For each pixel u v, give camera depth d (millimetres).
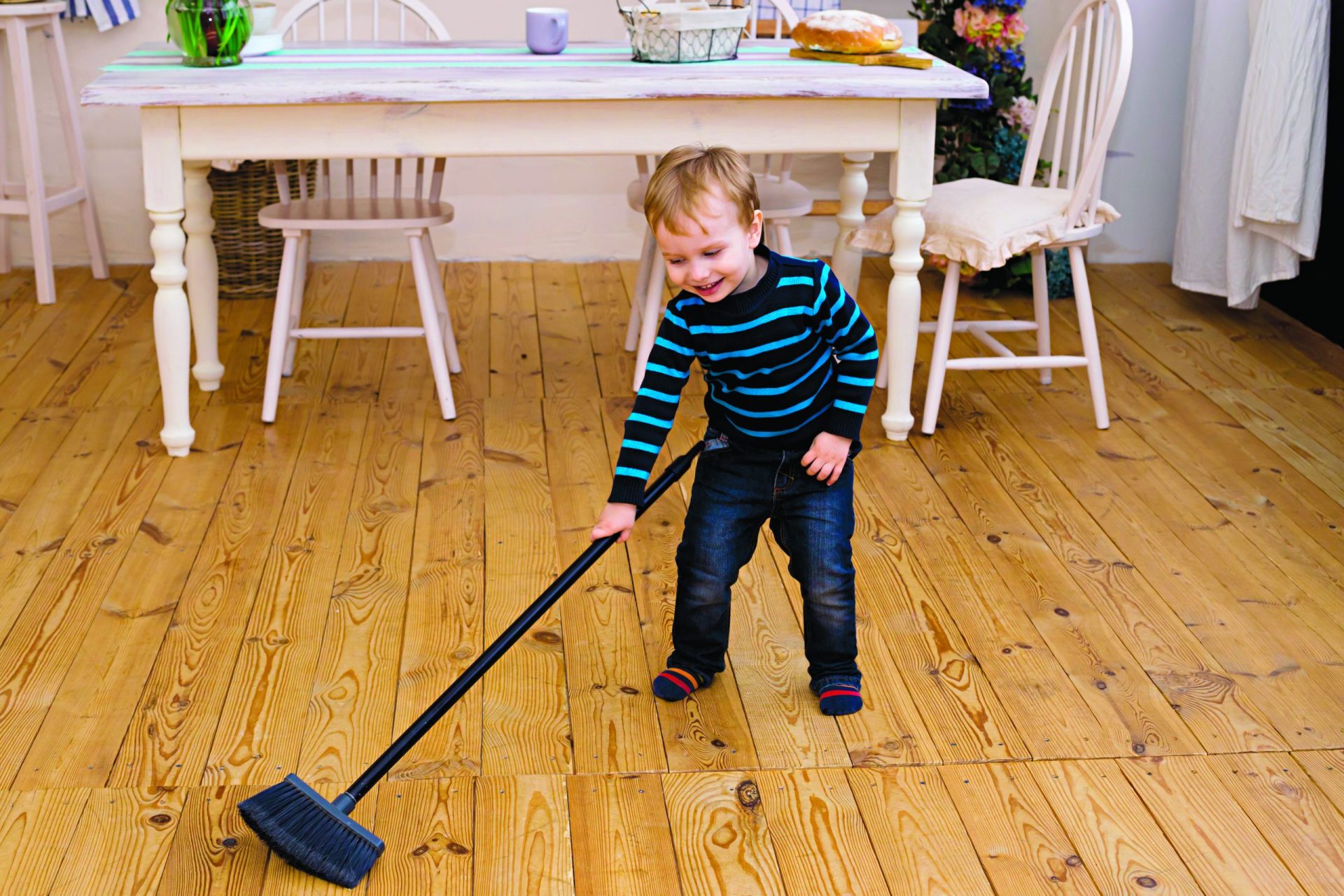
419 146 2410
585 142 2436
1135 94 3885
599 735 1759
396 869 1508
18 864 1500
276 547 2256
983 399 2998
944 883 1499
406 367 3162
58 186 3938
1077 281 2729
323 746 1721
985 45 3596
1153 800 1640
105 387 2992
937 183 3758
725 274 1519
